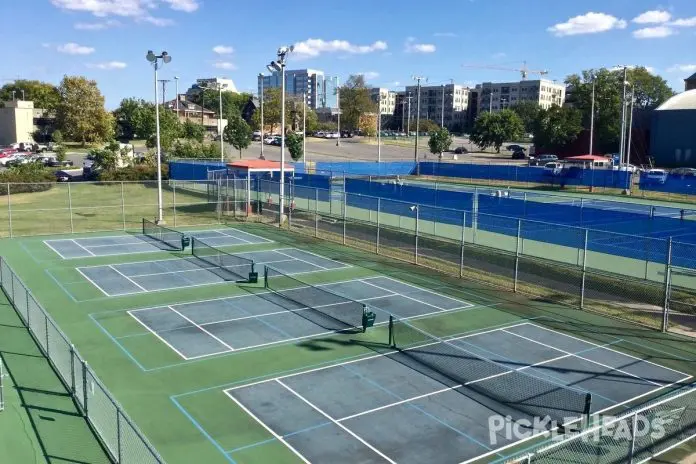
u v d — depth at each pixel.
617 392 15.88
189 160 66.31
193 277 26.86
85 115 109.38
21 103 117.38
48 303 22.80
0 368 14.12
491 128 108.19
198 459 12.39
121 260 29.94
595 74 100.94
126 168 62.16
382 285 26.09
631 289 24.80
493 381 16.34
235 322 20.91
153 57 37.06
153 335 19.55
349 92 167.50
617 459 11.96
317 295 24.39
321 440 13.22
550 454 12.24
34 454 12.44
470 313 22.38
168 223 40.19
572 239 29.20
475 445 13.08
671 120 86.94
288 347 18.64
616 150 97.88
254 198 48.88
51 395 15.15
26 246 32.84
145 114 101.25
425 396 15.41
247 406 14.76
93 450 12.71
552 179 61.50
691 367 17.67
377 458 12.54
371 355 18.11
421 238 34.06
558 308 23.02
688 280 25.23
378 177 68.44
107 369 16.84
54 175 60.09
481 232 34.75
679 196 54.12
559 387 15.12
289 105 147.00
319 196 45.12
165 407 14.65
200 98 175.88
